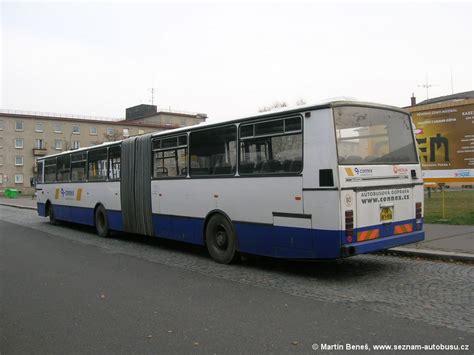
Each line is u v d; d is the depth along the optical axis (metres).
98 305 6.34
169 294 6.85
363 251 7.11
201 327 5.29
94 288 7.34
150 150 11.40
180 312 5.91
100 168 14.03
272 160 7.96
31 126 76.62
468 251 8.76
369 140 7.56
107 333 5.18
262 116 8.17
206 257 10.09
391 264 8.60
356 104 7.45
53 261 9.91
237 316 5.68
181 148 10.28
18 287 7.50
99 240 13.39
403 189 7.93
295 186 7.51
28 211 28.08
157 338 4.97
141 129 89.00
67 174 16.70
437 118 14.30
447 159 14.11
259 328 5.20
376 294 6.54
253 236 8.35
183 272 8.48
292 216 7.56
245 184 8.49
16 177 74.81
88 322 5.60
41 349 4.75
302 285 7.21
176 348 4.66
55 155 17.91
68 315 5.91
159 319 5.64
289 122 7.68
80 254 10.82
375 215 7.39
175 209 10.47
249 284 7.39
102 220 14.07
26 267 9.25
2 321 5.71
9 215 24.50
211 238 9.41
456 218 13.33
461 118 13.80
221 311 5.91
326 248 7.04
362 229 7.17
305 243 7.36
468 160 13.71
